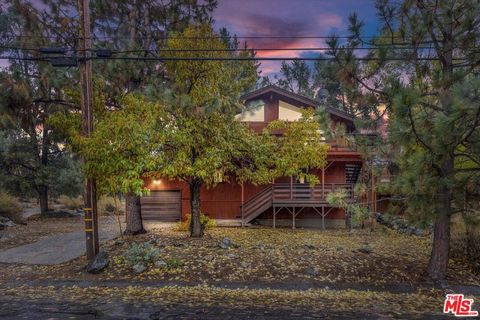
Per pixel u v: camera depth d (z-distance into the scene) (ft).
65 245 46.52
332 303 25.44
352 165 71.67
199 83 41.91
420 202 26.73
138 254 35.22
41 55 44.04
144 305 24.57
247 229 58.80
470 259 37.58
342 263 35.40
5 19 54.08
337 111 64.80
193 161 41.50
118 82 45.98
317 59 29.50
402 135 24.36
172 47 41.45
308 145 46.80
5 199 69.10
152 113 37.83
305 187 63.16
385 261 36.29
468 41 26.55
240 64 41.52
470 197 28.25
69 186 78.84
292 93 67.41
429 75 29.25
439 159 25.82
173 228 58.13
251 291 28.45
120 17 50.70
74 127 41.45
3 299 26.13
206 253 37.81
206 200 66.59
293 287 29.78
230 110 39.24
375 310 23.99
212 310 23.53
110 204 92.07
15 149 75.87
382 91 27.76
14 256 40.29
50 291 28.30
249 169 47.65
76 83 44.16
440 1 26.86
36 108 46.03
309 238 50.31
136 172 34.91
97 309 23.70
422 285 30.71
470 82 20.12
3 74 41.60
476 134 25.26
